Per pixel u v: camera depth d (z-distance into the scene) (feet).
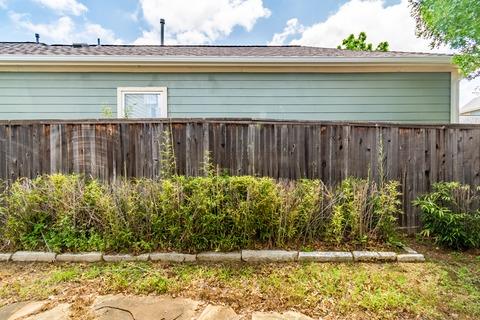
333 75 17.49
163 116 17.28
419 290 7.96
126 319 6.72
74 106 16.99
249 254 9.70
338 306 7.25
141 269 8.96
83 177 11.21
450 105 17.58
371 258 9.72
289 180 11.60
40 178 10.73
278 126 11.98
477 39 12.43
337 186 11.60
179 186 10.29
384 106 17.58
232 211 10.08
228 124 11.85
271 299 7.53
